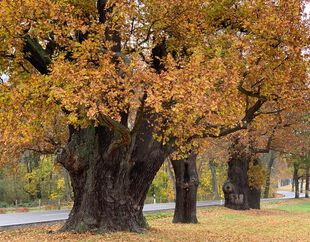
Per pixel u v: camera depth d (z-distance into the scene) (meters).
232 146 32.91
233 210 32.91
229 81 11.03
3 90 11.20
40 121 12.14
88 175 14.56
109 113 10.58
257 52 12.05
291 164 59.34
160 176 56.53
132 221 14.95
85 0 12.61
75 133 14.77
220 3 13.04
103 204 14.46
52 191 53.34
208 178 66.25
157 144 14.90
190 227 20.42
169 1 11.49
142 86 10.02
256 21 12.52
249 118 13.55
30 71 14.12
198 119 12.48
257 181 35.16
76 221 14.62
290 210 36.88
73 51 11.59
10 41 11.38
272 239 17.14
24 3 10.42
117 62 11.88
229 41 12.61
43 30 11.46
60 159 14.62
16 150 23.16
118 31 12.16
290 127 31.77
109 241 12.89
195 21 12.54
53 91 9.90
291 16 12.01
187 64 10.85
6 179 50.72
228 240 16.12
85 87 9.92
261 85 12.80
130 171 14.84
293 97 13.05
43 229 17.72
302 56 12.34
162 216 25.98
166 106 11.04
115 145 13.37
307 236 18.48
